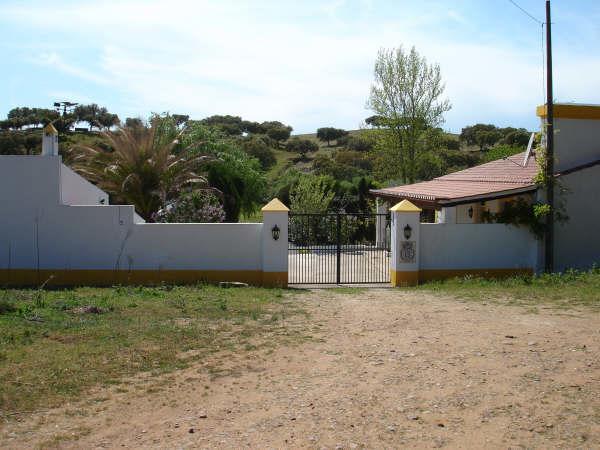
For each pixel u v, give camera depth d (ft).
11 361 26.53
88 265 54.29
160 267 54.24
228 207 106.01
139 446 19.13
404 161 117.80
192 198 81.71
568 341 29.22
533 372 24.67
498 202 63.46
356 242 101.14
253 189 111.75
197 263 54.49
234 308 39.60
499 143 201.26
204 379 25.18
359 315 38.01
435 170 121.49
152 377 25.36
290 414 21.38
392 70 115.34
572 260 57.26
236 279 54.39
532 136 66.69
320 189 106.73
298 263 73.56
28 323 33.06
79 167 86.79
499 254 55.88
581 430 19.26
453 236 55.52
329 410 21.63
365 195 110.73
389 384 24.06
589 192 57.21
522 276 53.42
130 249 54.29
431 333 32.12
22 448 18.98
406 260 54.29
